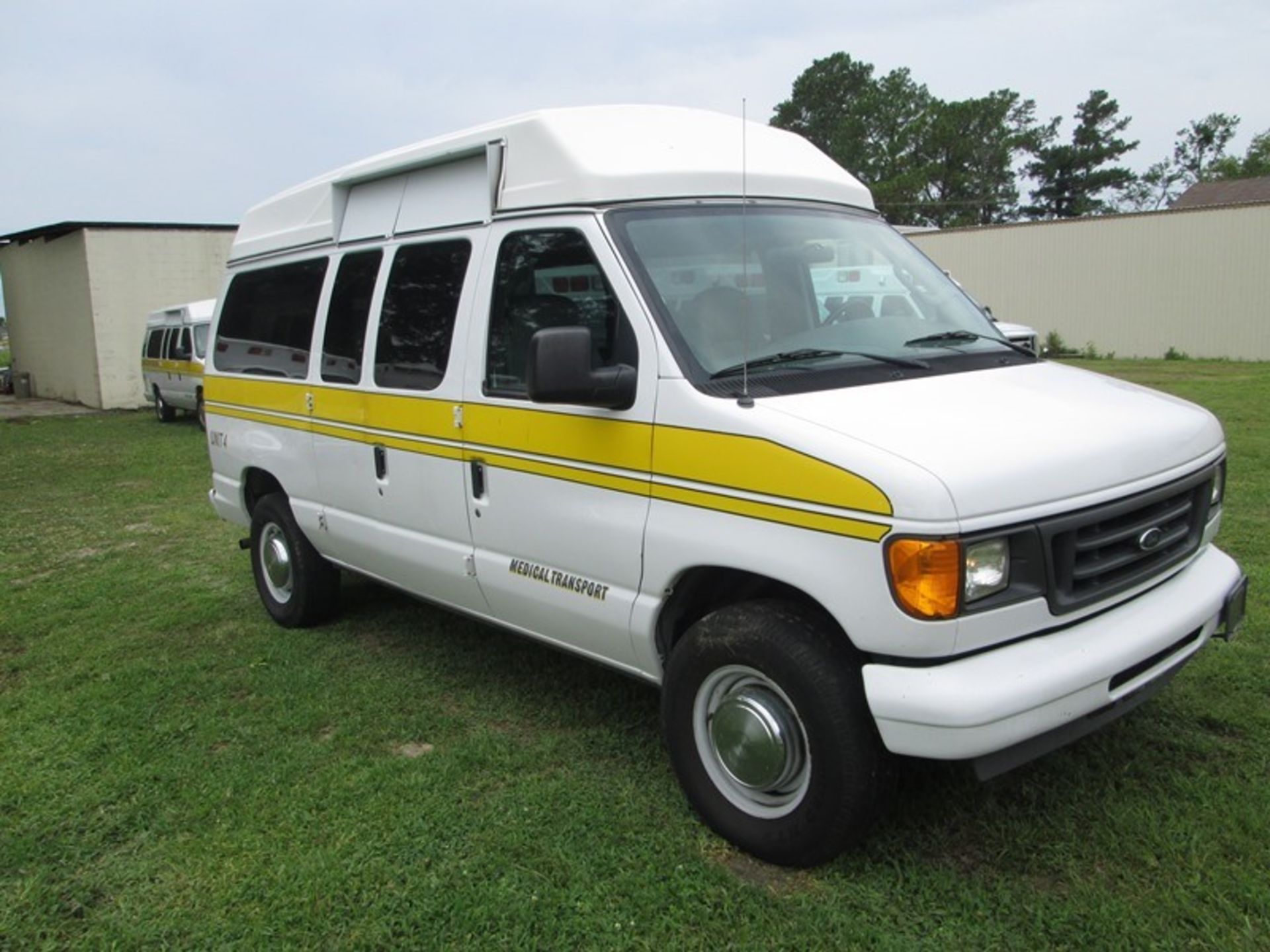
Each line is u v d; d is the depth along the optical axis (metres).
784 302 3.61
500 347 3.91
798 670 2.95
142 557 7.84
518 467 3.81
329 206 5.10
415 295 4.41
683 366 3.23
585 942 2.89
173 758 4.16
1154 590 3.21
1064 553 2.82
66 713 4.69
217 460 6.38
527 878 3.19
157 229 22.58
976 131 67.19
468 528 4.14
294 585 5.69
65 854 3.48
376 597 6.34
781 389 3.17
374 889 3.18
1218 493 3.55
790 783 3.13
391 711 4.55
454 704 4.59
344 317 4.90
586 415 3.50
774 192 4.00
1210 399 14.95
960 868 3.13
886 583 2.68
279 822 3.62
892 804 3.33
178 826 3.63
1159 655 3.09
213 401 6.31
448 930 2.97
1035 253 28.97
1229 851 3.11
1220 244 25.84
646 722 4.30
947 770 3.66
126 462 13.36
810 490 2.84
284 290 5.51
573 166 3.63
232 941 2.99
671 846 3.32
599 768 3.89
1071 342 28.61
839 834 3.00
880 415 2.97
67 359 24.08
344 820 3.60
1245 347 25.81
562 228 3.64
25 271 25.52
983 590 2.68
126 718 4.59
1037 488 2.76
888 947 2.79
